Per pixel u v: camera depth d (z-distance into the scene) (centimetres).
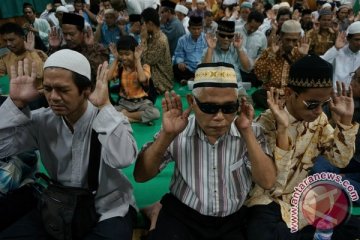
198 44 506
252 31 511
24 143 173
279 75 366
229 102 151
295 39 350
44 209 166
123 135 158
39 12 875
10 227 172
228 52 427
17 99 163
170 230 168
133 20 548
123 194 182
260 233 168
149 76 365
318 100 164
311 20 688
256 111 389
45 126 171
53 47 371
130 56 349
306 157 182
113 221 171
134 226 195
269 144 181
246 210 181
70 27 332
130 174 262
